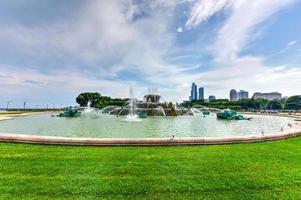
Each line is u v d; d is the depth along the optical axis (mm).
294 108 100375
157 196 5227
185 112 49250
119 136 15578
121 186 5703
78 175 6383
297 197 5270
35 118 35438
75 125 23484
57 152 8812
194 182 6020
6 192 5246
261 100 102000
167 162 7688
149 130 19281
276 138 12414
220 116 38406
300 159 8273
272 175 6586
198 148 9969
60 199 5000
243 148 10055
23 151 8891
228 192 5477
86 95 78188
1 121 28891
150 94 51844
